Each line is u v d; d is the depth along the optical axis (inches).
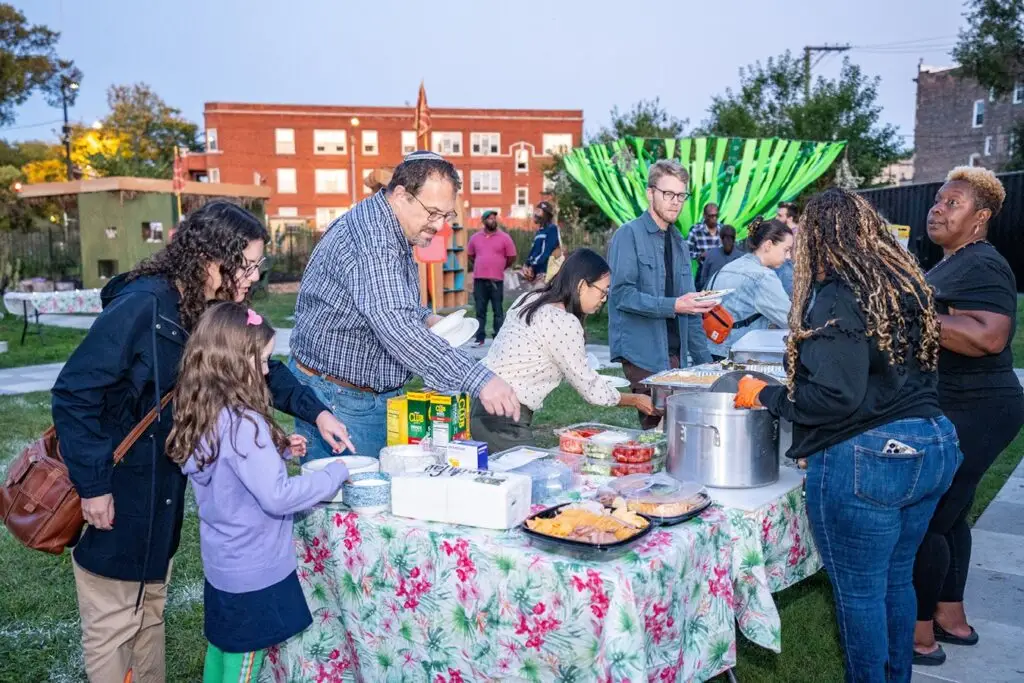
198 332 78.3
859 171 951.0
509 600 77.8
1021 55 988.6
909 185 719.7
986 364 108.0
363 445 107.9
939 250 677.3
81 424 77.4
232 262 83.0
